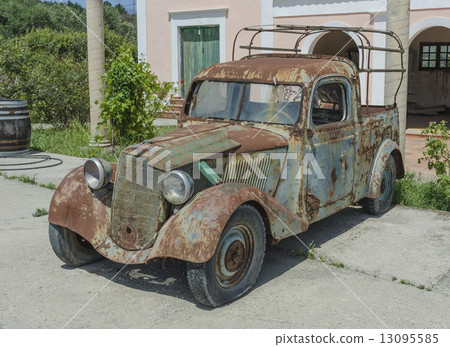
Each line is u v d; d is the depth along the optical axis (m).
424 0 11.23
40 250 5.23
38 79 12.89
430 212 6.60
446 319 3.87
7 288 4.36
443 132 7.10
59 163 9.34
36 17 36.22
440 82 17.19
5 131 9.83
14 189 7.62
